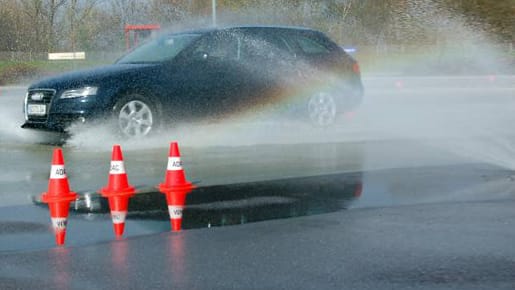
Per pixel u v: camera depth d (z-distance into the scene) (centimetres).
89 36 4534
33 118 1156
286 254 542
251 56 1273
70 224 641
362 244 565
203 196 758
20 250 557
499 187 793
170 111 1175
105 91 1119
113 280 483
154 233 609
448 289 458
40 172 913
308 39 1370
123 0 4459
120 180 761
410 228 612
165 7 4378
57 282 479
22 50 4456
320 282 475
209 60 1223
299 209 697
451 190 780
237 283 477
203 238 591
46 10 4503
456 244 559
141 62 1222
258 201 734
